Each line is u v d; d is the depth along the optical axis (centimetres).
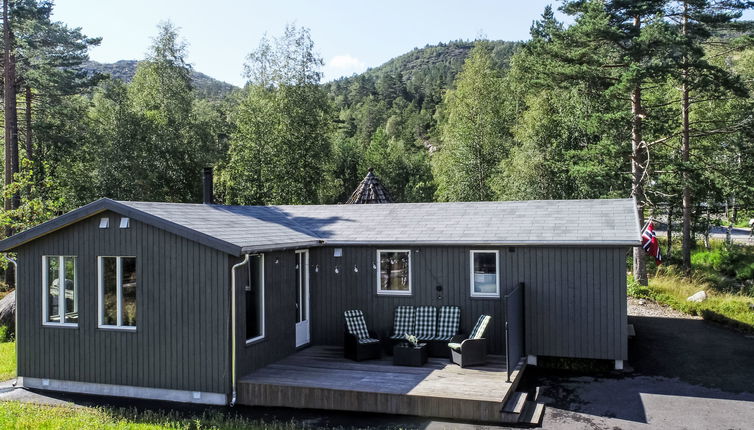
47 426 1029
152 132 3650
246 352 1214
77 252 1298
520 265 1391
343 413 1088
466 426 998
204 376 1188
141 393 1244
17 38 2995
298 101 3672
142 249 1240
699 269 2906
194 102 4594
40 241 1330
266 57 3747
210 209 1555
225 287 1171
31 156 3256
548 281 1367
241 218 1548
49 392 1299
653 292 2259
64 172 3575
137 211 1223
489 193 3978
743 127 2469
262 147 3603
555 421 1013
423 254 1477
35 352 1336
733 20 2384
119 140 3512
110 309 1274
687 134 2597
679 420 1009
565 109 3259
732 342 1598
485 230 1460
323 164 3819
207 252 1185
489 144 3959
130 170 3491
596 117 2612
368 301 1530
